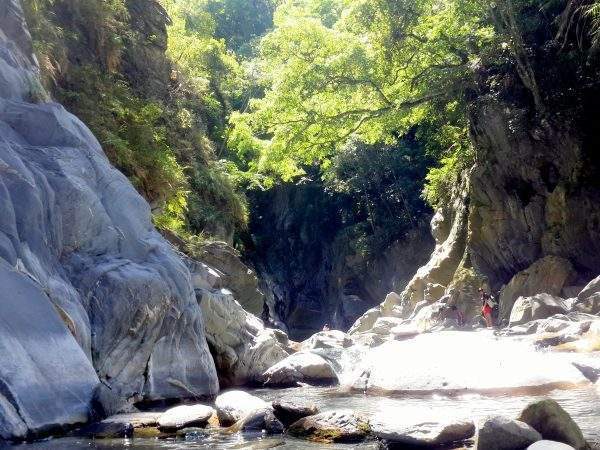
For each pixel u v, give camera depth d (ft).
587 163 70.38
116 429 21.80
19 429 19.99
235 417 23.38
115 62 69.21
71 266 29.73
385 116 87.66
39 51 50.11
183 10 149.07
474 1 78.48
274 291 149.18
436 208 108.06
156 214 62.44
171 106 88.07
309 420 21.38
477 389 28.81
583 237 69.97
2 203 25.48
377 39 83.41
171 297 33.27
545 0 76.84
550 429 16.69
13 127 32.83
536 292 69.46
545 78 75.15
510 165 77.77
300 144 90.63
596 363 32.22
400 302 96.32
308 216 158.10
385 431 19.26
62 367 23.31
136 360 30.32
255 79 154.61
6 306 22.41
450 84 82.58
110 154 55.98
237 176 119.14
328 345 61.98
